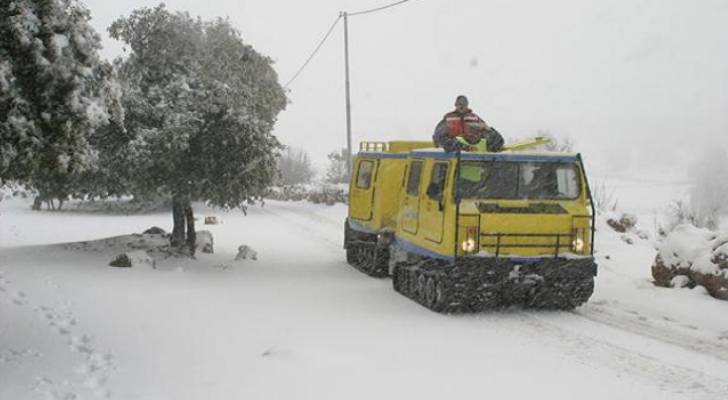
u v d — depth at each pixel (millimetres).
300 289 12773
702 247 11289
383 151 15281
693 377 7141
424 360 7738
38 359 7547
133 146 14328
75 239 23344
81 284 12164
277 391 6637
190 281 13352
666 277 11789
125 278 13023
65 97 6707
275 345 8305
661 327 9445
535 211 10188
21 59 6676
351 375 7129
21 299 10648
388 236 13828
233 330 9148
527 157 10609
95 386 6762
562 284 10180
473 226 10047
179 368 7398
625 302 11094
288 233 24828
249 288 12750
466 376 7148
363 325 9547
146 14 15719
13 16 6539
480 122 12219
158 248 16812
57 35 6676
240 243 21562
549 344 8523
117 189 15320
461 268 9953
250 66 16812
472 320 9922
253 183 15633
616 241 17016
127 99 14602
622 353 8094
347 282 13836
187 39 15742
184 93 14953
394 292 12477
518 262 10102
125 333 8906
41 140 6711
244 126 15086
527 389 6738
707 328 9320
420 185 11555
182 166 15422
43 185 14461
